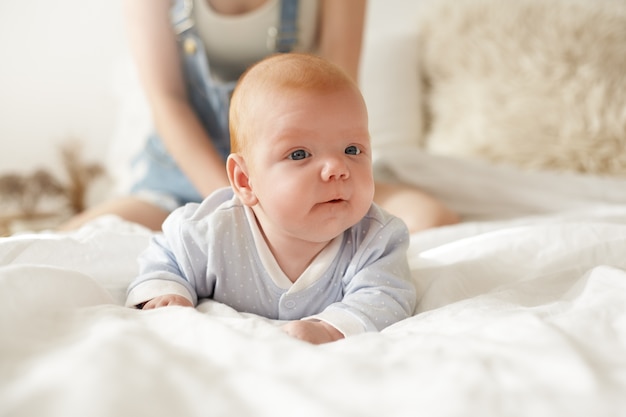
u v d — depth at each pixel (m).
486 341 0.51
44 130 2.47
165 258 0.81
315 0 1.65
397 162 1.62
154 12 1.53
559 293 0.78
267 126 0.73
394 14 2.38
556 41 1.86
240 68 1.68
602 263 0.85
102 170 2.38
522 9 1.97
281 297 0.78
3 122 2.42
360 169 0.73
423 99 2.10
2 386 0.42
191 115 1.47
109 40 2.49
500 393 0.42
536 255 0.88
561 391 0.43
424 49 2.12
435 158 1.62
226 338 0.52
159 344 0.50
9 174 2.29
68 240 0.87
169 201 1.51
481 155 1.84
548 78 1.83
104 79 2.50
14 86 2.42
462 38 2.03
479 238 0.94
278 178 0.72
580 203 1.46
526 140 1.79
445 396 0.41
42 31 2.43
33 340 0.51
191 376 0.44
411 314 0.78
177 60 1.57
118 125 2.43
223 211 0.79
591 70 1.79
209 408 0.41
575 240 0.89
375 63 2.09
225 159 1.59
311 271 0.77
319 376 0.45
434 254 0.94
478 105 1.91
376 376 0.45
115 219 1.16
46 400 0.39
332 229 0.72
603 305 0.60
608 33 1.84
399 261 0.79
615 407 0.41
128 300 0.76
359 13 1.62
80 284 0.66
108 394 0.39
